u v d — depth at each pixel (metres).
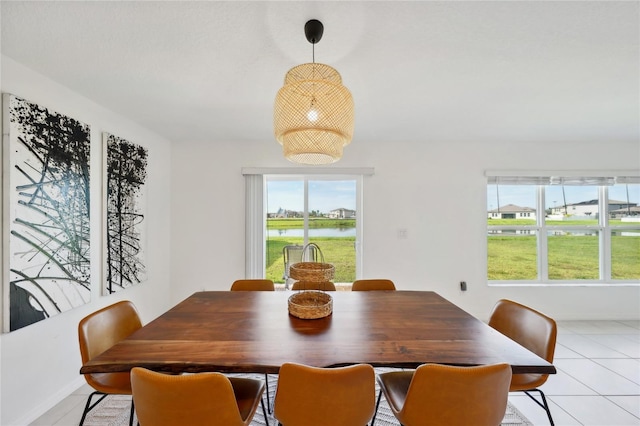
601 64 1.65
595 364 2.29
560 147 3.31
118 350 1.14
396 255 3.30
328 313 1.57
